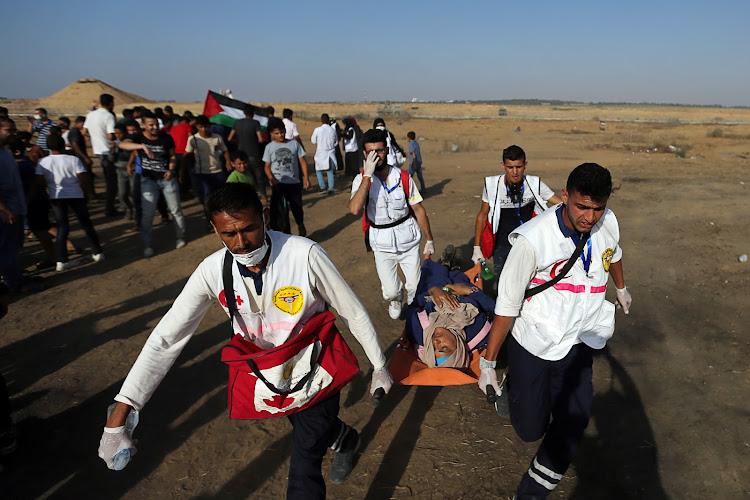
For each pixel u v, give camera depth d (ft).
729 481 9.84
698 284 19.54
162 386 14.03
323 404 7.87
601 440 11.22
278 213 16.11
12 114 175.11
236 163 23.17
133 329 17.67
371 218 14.79
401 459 10.90
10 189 19.84
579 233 7.68
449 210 32.96
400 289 16.03
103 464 11.14
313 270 7.09
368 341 7.73
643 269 21.48
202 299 7.22
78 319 18.52
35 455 11.41
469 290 14.83
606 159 58.18
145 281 22.30
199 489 10.37
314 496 7.61
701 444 10.89
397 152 28.91
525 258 7.78
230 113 42.47
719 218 28.99
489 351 8.45
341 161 49.39
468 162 58.85
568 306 7.95
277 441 11.77
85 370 14.99
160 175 25.22
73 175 23.25
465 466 10.62
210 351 15.96
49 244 24.07
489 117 175.11
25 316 18.81
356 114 173.17
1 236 20.07
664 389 12.94
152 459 11.26
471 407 12.65
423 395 13.24
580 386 8.63
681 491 9.70
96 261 24.97
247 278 6.90
